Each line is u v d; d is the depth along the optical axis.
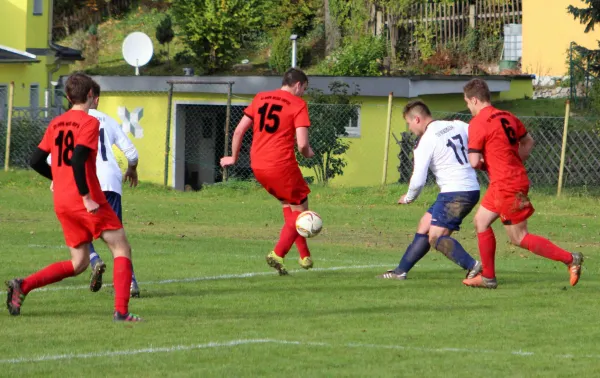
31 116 75.25
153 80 75.00
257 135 29.38
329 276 30.53
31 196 59.59
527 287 28.34
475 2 110.50
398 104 71.56
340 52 105.50
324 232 45.81
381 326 21.94
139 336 20.52
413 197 28.45
